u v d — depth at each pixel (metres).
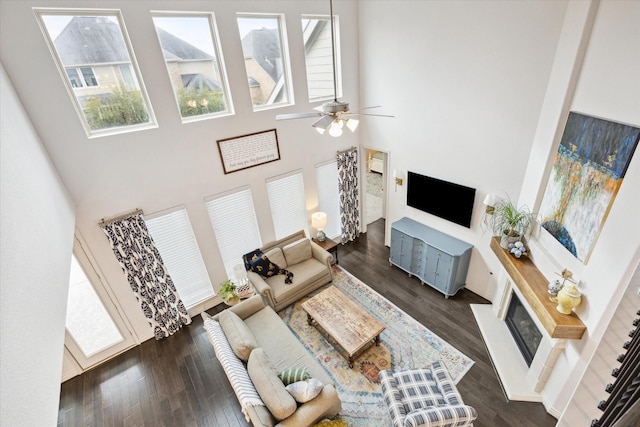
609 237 2.43
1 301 1.19
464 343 4.25
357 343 3.83
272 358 3.76
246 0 4.20
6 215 1.54
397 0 4.55
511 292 4.26
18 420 1.05
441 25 4.15
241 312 4.33
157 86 3.90
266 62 4.77
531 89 3.53
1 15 2.92
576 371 2.89
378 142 5.88
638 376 1.64
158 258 4.42
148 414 3.71
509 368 3.80
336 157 6.07
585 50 2.76
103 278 4.17
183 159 4.36
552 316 2.88
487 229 4.56
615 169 2.37
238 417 3.61
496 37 3.66
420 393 3.15
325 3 4.85
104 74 3.64
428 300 5.07
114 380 4.16
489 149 4.17
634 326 2.28
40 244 1.98
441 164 4.88
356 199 6.69
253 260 5.08
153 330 4.69
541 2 3.18
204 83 4.34
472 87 4.09
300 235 5.84
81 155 3.64
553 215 3.23
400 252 5.64
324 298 4.54
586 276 2.72
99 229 3.99
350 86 5.66
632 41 2.24
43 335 1.58
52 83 3.30
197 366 4.29
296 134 5.38
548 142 3.30
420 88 4.74
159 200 4.33
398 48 4.83
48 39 3.27
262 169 5.18
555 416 3.28
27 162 2.40
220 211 4.98
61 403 3.91
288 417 2.85
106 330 4.43
